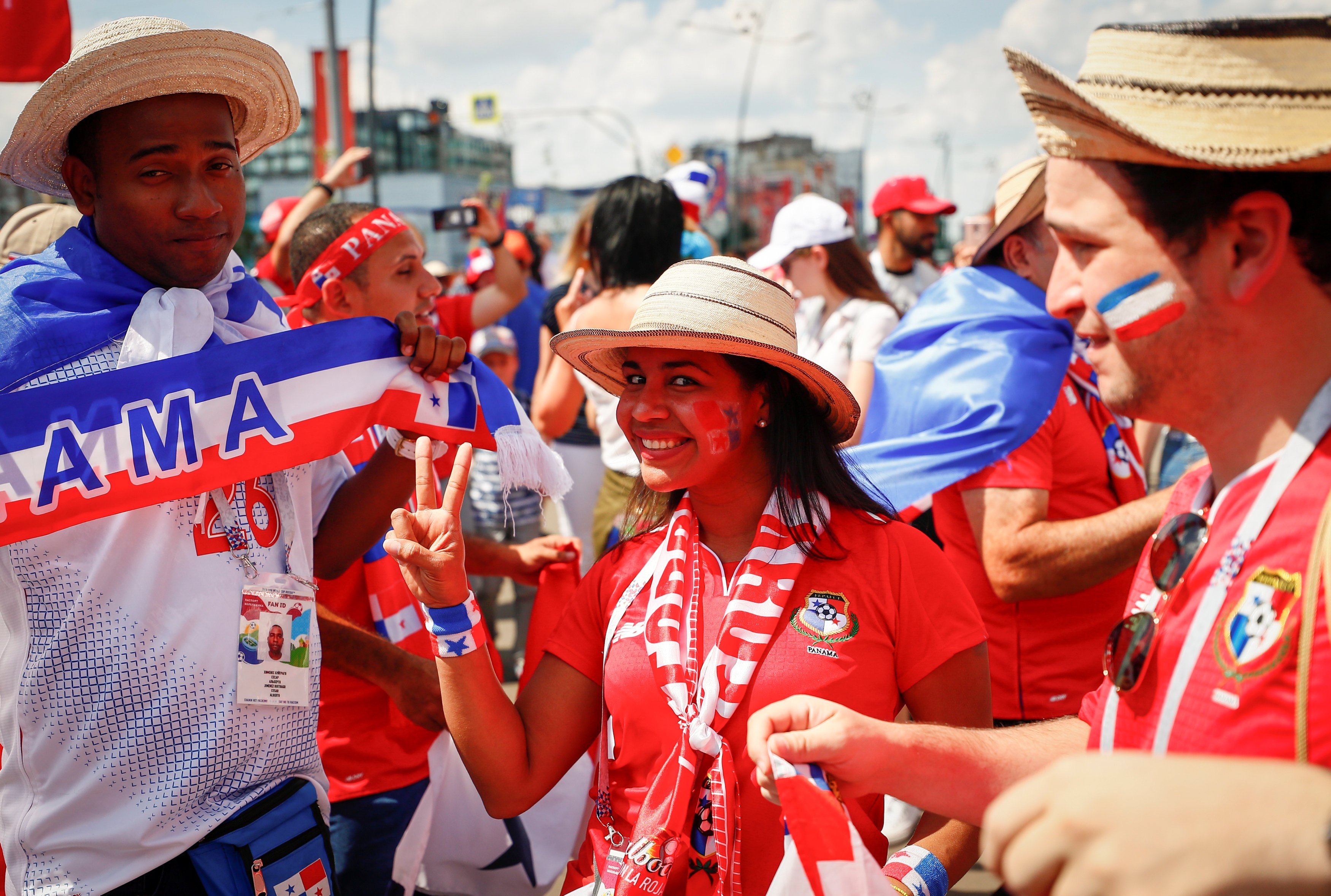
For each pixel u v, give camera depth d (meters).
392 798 2.42
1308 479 0.99
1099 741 1.21
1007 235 2.62
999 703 2.55
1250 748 0.97
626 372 1.74
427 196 42.09
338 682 2.38
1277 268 1.00
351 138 17.97
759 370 1.71
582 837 2.62
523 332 6.93
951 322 2.60
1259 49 1.00
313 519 2.21
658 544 1.80
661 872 1.52
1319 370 1.02
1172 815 0.65
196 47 1.75
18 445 1.62
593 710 1.83
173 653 1.66
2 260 2.83
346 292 2.81
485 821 2.54
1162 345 1.07
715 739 1.54
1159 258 1.06
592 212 4.18
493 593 6.11
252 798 1.74
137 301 1.78
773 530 1.69
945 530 2.64
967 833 1.69
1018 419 2.38
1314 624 0.93
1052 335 2.51
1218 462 1.11
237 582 1.75
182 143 1.75
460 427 2.03
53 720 1.65
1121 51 1.08
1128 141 1.04
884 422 2.68
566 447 4.98
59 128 1.75
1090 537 2.29
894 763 1.31
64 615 1.65
